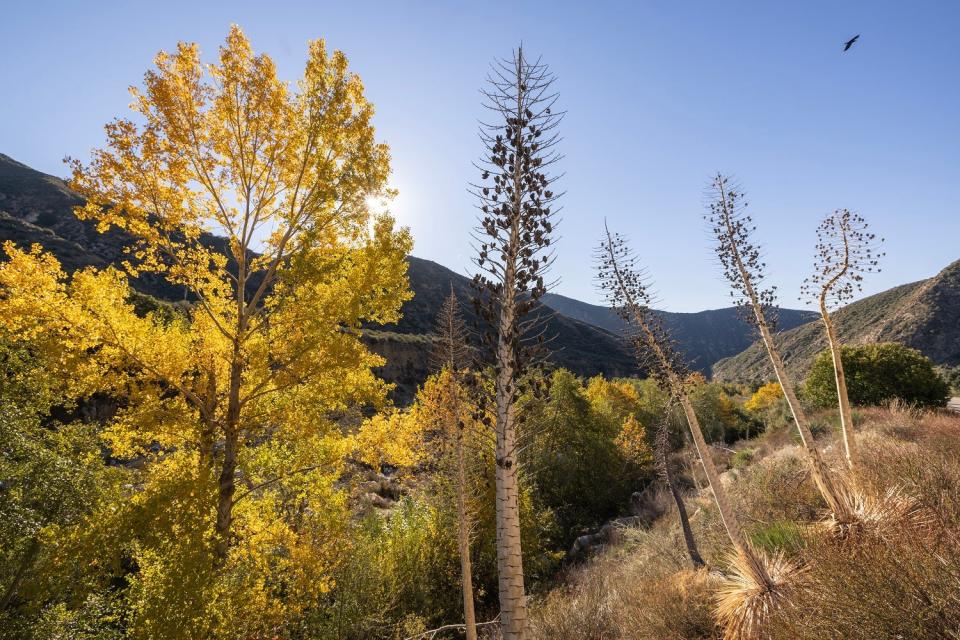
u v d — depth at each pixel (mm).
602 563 13250
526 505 16344
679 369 6504
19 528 7961
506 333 4098
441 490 14664
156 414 6656
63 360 5941
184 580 5344
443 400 10273
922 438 10641
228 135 7312
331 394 7703
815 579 3842
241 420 7270
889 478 6738
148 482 7016
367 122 7902
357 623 10695
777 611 4422
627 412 34938
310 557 7984
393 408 9500
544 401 4176
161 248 7156
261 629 7676
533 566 15953
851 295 7855
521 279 4086
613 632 7195
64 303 5953
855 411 18156
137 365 6609
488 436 4324
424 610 12969
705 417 22859
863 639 2938
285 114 7590
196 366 7430
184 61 6961
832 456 10797
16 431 8539
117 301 6496
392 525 14031
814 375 23328
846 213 7992
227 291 7945
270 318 7379
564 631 7465
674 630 6031
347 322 7215
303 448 8109
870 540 4223
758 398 43938
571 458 24203
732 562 6355
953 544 3324
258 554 7773
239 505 7918
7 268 5648
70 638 7684
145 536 5445
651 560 9945
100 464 9281
